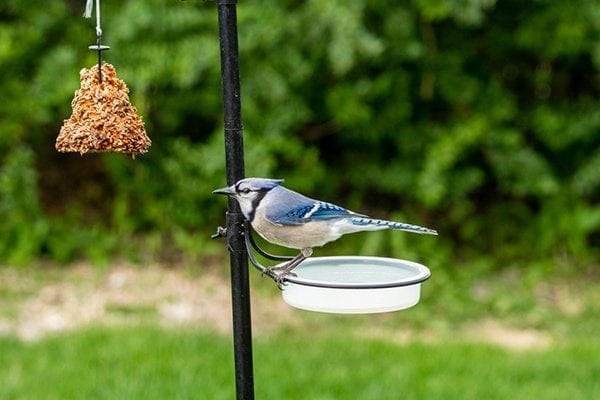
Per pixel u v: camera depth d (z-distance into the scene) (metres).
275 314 12.42
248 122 13.60
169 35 13.19
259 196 5.79
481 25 14.36
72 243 14.21
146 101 13.65
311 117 14.19
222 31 5.48
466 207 14.62
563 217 14.45
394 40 13.71
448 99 14.33
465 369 10.12
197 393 9.19
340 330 11.91
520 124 14.62
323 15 12.82
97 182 15.67
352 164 14.99
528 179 14.16
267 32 13.12
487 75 14.70
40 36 13.86
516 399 9.34
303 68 13.47
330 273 6.15
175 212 14.30
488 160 14.55
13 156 13.87
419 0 13.21
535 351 10.95
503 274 14.35
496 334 12.09
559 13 13.82
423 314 12.59
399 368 10.05
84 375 9.64
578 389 9.66
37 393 9.19
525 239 14.87
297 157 13.87
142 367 9.80
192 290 13.26
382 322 12.33
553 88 14.93
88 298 12.77
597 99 14.84
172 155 14.11
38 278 13.47
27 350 10.45
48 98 13.28
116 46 13.16
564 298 13.43
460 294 13.33
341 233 6.12
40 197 15.47
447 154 13.87
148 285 13.35
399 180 14.57
